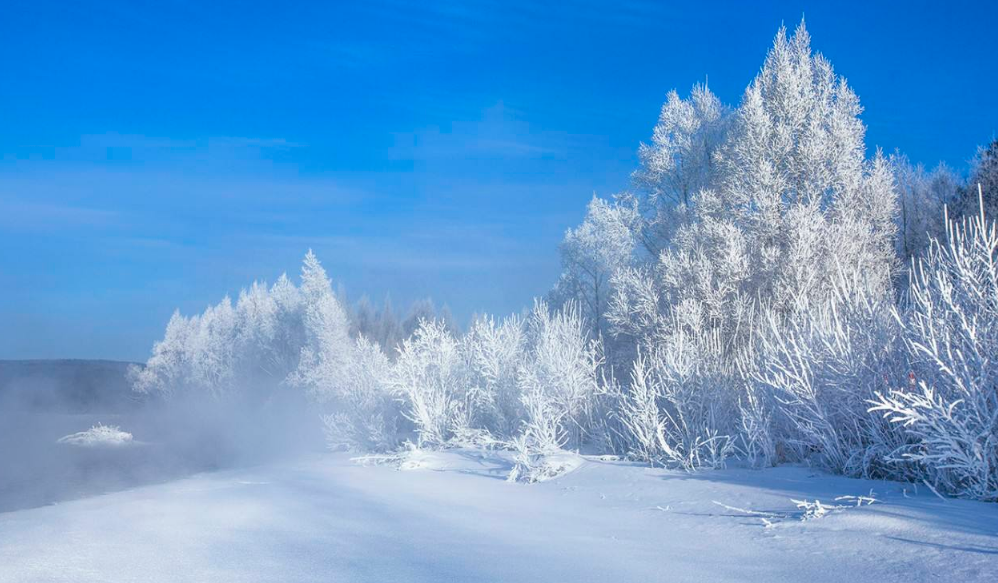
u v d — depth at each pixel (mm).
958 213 20844
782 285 18281
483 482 11078
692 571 5062
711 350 14539
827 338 9617
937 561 4867
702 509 7703
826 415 9531
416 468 13188
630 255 26875
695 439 11078
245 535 6652
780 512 7105
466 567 5281
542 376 15188
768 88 23047
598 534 6684
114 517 7746
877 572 4785
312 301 42031
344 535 6684
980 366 7305
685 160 26297
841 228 19156
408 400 17453
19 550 5859
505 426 16188
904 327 8562
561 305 27953
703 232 21375
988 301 7938
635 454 12102
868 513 6367
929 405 7223
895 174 24969
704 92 27094
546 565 5328
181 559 5566
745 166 21922
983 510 6301
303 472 13219
